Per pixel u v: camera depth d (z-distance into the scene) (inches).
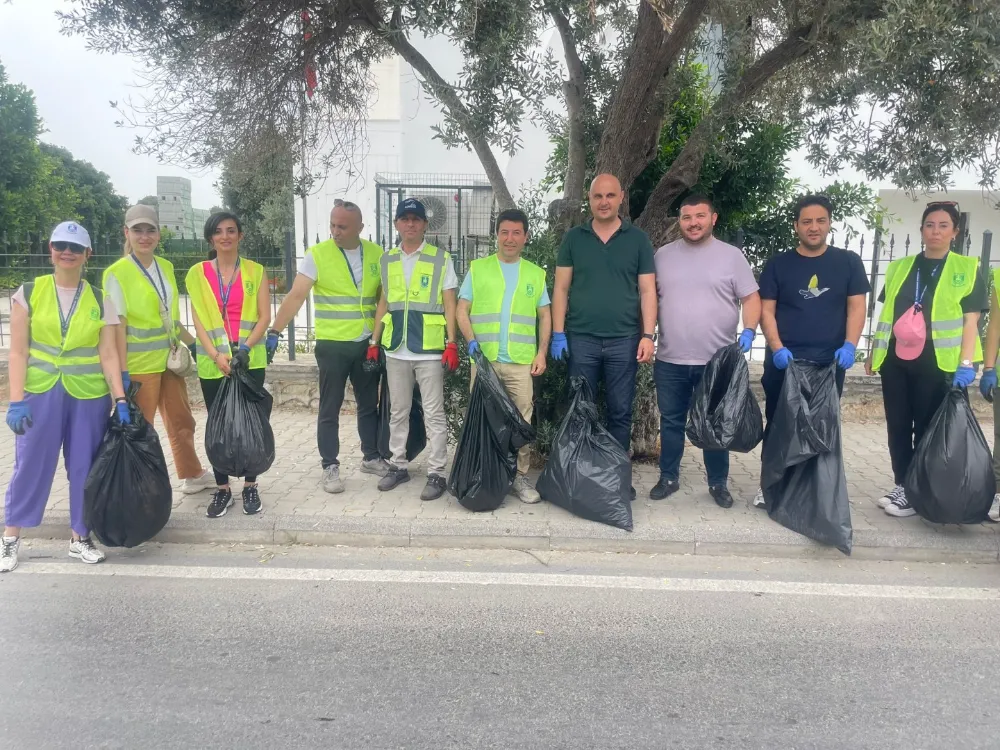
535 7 196.7
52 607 148.9
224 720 111.5
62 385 163.0
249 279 191.0
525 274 191.8
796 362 183.8
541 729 109.9
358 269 202.7
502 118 197.9
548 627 141.9
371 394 216.5
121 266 181.5
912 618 145.9
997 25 155.7
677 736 108.3
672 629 141.3
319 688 120.5
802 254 186.9
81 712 113.3
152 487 166.7
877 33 161.0
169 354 188.7
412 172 542.6
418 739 107.3
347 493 204.8
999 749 105.4
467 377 215.3
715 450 183.8
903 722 111.7
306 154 260.1
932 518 171.5
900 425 188.4
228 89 230.4
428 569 168.7
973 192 462.6
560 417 216.2
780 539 177.0
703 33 260.8
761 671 126.3
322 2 216.5
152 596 154.0
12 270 332.8
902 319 181.9
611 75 248.8
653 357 216.1
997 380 187.3
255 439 181.0
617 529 180.1
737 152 271.7
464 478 188.2
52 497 198.4
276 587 158.7
